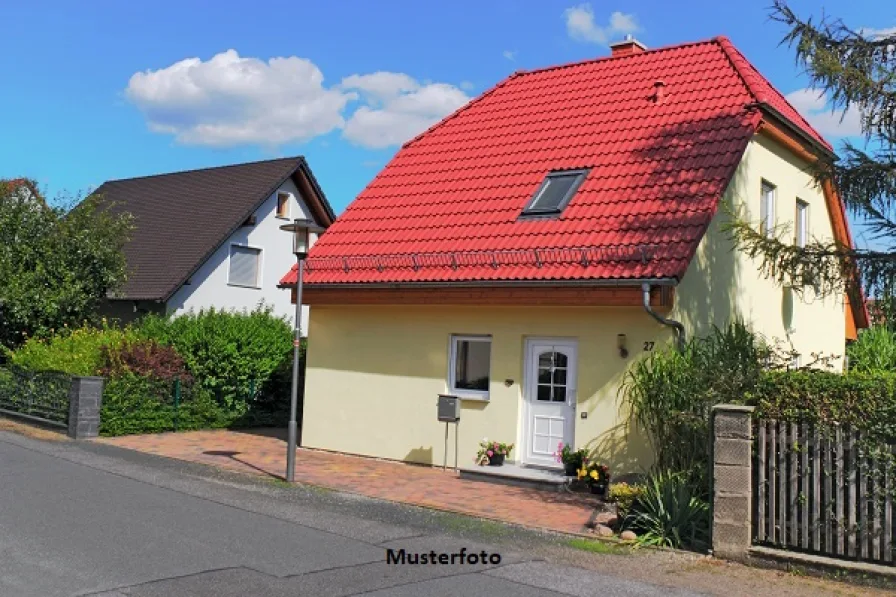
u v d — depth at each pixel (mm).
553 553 8188
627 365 11742
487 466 12672
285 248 29578
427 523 9320
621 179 13305
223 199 29188
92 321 22766
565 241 12445
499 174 15250
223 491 10734
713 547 8125
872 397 7723
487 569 7496
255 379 19047
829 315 17547
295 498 10484
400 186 16453
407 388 14047
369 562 7551
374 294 14062
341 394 14859
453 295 13078
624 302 11383
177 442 15273
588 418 12023
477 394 13328
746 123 13070
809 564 7594
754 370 9336
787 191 15164
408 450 13906
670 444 10180
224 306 27453
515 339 12906
